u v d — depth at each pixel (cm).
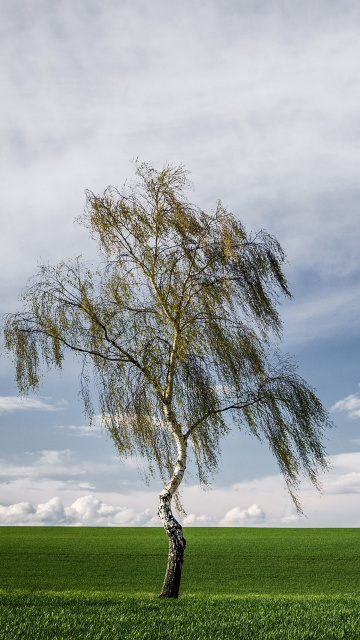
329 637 1023
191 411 1720
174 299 1730
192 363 1706
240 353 1689
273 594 2352
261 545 4184
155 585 2636
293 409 1720
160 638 1000
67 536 5050
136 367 1739
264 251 1753
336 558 3541
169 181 1805
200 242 1730
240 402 1738
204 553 3738
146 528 6269
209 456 1755
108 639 973
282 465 1725
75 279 1742
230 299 1709
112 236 1775
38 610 1268
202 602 1498
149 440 1711
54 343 1716
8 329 1716
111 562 3372
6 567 3164
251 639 1005
